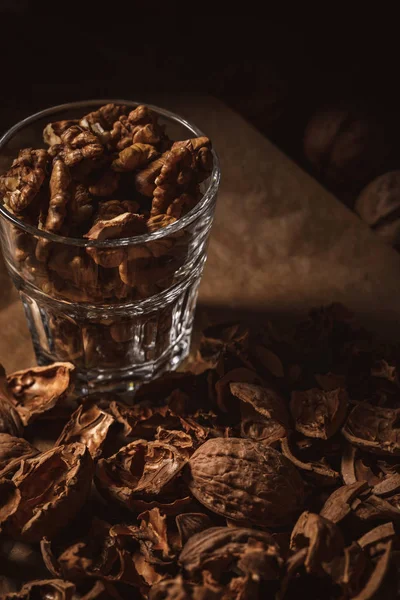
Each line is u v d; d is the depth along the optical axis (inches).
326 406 16.3
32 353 18.0
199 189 16.3
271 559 14.0
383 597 14.1
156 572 14.7
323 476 15.6
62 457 15.3
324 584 14.6
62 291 15.6
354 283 19.3
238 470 14.9
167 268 15.7
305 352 17.7
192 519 14.9
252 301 19.0
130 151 15.7
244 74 23.8
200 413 16.7
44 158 15.7
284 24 26.9
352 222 20.2
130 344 16.9
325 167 23.0
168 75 22.9
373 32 26.9
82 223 15.6
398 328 18.5
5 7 25.2
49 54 22.8
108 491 15.4
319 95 25.5
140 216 15.3
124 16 25.8
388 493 15.3
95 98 22.1
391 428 16.2
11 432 16.1
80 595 14.6
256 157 21.2
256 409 16.1
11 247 15.8
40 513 14.5
